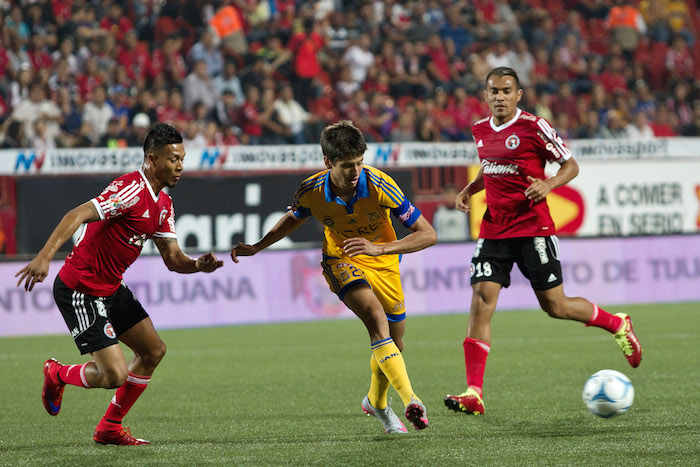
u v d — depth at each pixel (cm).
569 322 3575
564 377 2225
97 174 3803
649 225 4241
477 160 4122
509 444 1391
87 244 1424
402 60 5209
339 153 1370
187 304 3794
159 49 5053
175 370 2559
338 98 4969
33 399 2070
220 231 3866
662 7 6153
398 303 1584
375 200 1479
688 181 4272
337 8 5744
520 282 4156
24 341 3431
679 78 5656
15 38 4678
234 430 1608
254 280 3884
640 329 3241
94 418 1789
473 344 1647
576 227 4172
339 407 1869
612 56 5672
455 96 5069
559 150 1680
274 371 2500
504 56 5338
